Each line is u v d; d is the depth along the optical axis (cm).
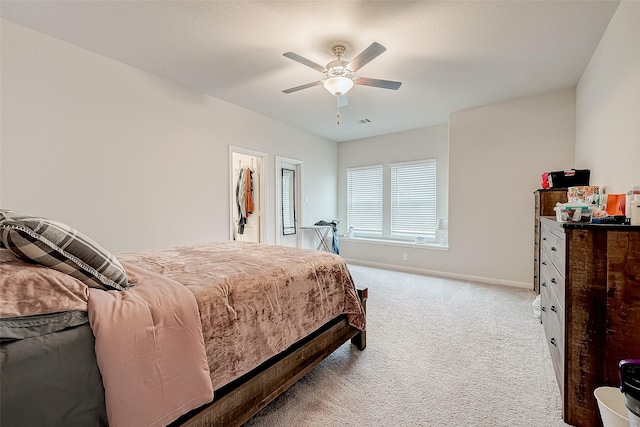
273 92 355
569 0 194
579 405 138
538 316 279
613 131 213
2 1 193
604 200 196
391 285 399
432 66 287
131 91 289
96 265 106
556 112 356
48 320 81
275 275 158
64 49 244
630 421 97
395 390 170
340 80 241
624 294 127
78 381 83
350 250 578
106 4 197
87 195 260
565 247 140
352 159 618
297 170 537
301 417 148
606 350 131
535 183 373
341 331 201
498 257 405
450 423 144
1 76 213
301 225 537
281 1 195
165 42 245
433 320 275
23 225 90
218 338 119
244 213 501
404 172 547
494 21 215
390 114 444
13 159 220
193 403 105
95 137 264
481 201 415
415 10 203
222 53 263
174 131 327
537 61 278
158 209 314
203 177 359
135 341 93
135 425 89
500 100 386
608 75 223
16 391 72
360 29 226
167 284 122
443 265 457
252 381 134
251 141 426
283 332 151
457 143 432
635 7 175
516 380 179
